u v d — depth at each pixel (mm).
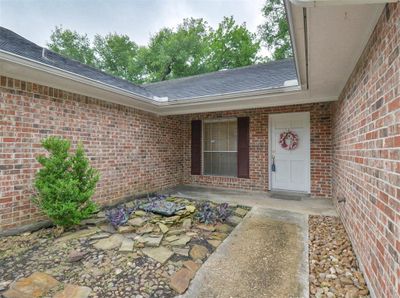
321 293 1850
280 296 1809
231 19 17047
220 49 17359
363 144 2166
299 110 5656
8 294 1822
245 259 2416
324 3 1464
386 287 1495
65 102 3850
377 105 1734
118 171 4914
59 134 3738
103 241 2836
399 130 1315
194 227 3361
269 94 4453
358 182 2365
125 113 5152
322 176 5371
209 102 5207
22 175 3227
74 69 4504
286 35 15461
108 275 2107
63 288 1904
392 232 1407
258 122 6180
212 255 2512
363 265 2088
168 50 17562
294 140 5762
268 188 6027
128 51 19875
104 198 4555
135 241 2812
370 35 1938
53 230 3211
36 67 3035
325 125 5355
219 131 6934
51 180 3061
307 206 4551
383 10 1595
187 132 7363
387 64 1521
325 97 4398
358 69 2408
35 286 1926
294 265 2289
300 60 2748
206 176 6965
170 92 6605
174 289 1896
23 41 4289
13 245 2752
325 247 2693
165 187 6520
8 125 3076
